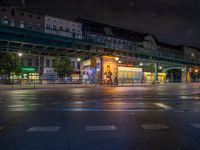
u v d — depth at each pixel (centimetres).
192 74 7894
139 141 514
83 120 755
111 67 4084
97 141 511
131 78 5200
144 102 1320
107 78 4025
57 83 3906
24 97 1608
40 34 3025
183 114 904
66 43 3372
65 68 5234
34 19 5406
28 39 2955
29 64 5462
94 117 812
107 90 2553
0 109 1003
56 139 525
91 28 6425
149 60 5012
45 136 550
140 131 609
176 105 1204
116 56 4181
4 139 525
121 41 6950
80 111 954
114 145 482
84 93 2034
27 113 896
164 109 1042
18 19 5150
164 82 6034
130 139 530
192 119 793
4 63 4031
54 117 809
